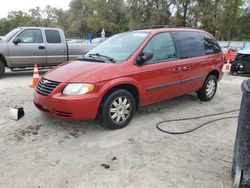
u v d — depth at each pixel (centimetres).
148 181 339
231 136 478
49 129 491
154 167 370
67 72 473
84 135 468
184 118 562
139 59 507
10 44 981
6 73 1127
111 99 468
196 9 3888
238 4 4672
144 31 568
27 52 1014
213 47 693
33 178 344
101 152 411
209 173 359
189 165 377
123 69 483
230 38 5141
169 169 366
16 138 454
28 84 884
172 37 585
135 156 399
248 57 1152
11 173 354
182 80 593
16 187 327
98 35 6825
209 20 3912
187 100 703
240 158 319
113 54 532
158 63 538
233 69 1196
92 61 515
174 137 468
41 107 485
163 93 558
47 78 478
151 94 534
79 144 436
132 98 502
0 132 477
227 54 1404
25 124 512
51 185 331
